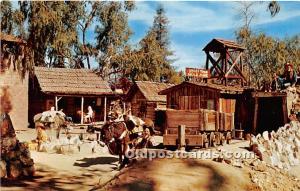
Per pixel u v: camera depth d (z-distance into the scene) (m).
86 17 49.94
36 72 38.00
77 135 24.31
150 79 52.06
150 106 36.12
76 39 49.44
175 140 19.72
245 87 30.05
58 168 14.70
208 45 31.73
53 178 12.95
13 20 36.44
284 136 21.00
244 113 28.80
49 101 37.75
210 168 10.68
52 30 38.81
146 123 16.28
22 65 33.47
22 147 13.53
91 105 40.28
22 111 33.41
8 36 33.16
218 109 27.36
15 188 11.22
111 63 51.38
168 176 9.66
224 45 30.86
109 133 15.12
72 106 39.81
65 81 37.84
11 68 32.88
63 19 45.50
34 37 37.34
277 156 16.55
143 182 9.32
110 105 40.34
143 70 51.16
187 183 9.56
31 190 11.09
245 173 11.87
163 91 29.77
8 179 12.38
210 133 20.77
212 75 33.38
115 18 50.44
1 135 13.30
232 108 28.69
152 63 51.75
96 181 12.62
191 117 20.19
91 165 15.60
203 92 28.22
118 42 50.81
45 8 37.53
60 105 39.34
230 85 31.16
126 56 50.38
